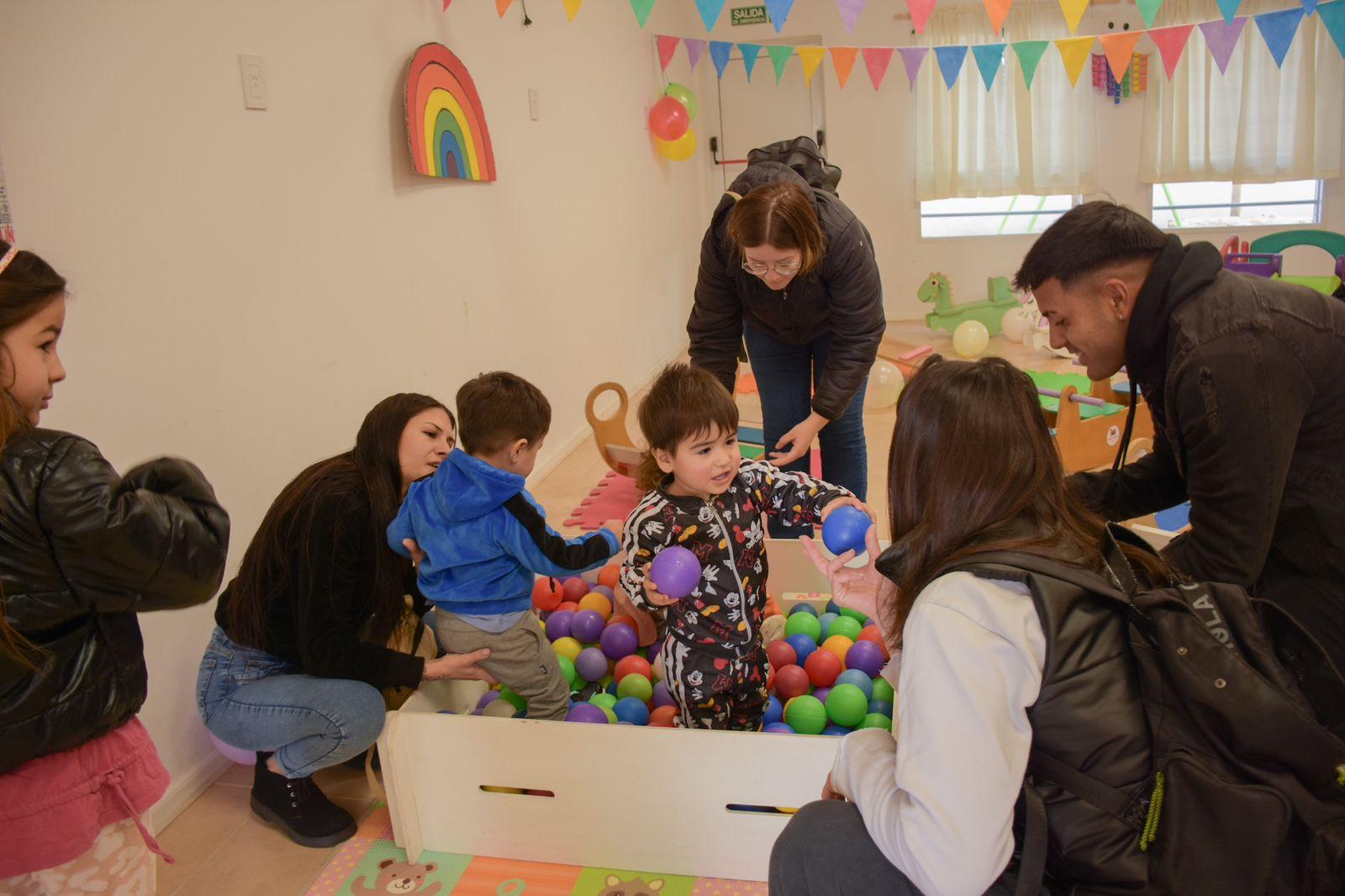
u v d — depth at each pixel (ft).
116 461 6.59
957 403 3.47
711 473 6.12
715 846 5.75
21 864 3.81
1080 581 3.29
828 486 6.56
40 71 6.01
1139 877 3.17
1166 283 4.65
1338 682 3.28
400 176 10.30
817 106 23.90
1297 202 22.58
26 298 3.53
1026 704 3.20
